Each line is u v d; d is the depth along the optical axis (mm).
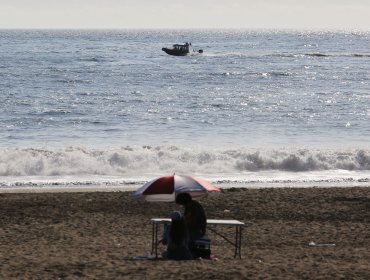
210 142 138000
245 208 72000
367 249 53750
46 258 48188
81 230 61250
